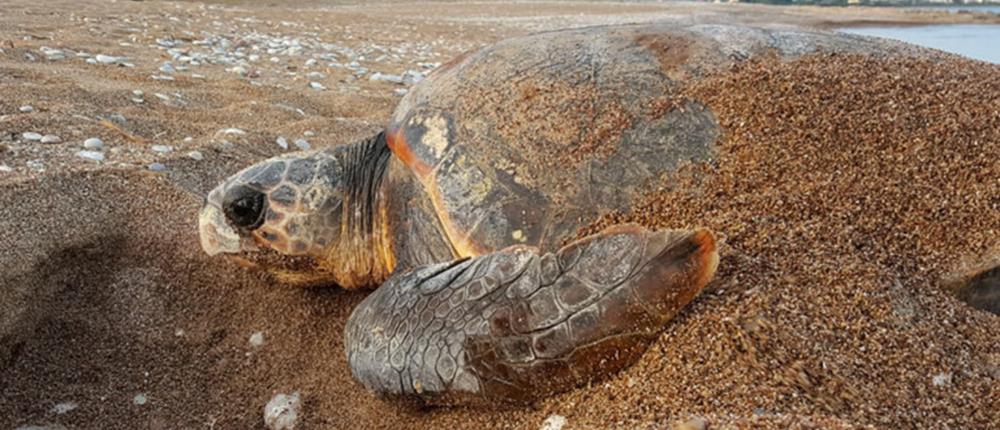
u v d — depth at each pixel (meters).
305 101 1.82
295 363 0.82
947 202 0.65
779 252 0.61
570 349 0.58
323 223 0.86
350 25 4.12
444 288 0.65
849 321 0.56
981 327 0.58
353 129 1.59
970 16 7.35
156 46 2.38
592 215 0.67
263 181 0.86
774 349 0.54
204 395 0.79
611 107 0.72
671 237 0.57
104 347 0.83
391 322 0.66
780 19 6.82
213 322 0.88
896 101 0.70
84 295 0.88
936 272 0.62
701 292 0.59
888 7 10.51
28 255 0.86
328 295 0.91
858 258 0.61
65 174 1.02
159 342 0.85
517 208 0.69
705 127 0.70
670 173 0.68
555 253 0.61
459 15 6.05
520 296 0.60
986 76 0.75
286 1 6.38
